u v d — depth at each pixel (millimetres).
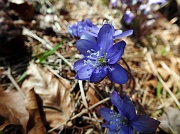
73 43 122
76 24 87
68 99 93
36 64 103
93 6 157
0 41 107
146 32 142
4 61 110
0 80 102
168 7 167
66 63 109
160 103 103
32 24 131
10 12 133
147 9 139
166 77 116
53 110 91
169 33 151
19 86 99
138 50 133
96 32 80
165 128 88
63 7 150
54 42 122
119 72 73
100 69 74
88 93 96
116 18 151
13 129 85
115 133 75
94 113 92
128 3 139
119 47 72
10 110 86
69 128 88
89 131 89
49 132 86
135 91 103
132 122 74
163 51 135
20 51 114
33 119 84
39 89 95
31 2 141
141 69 118
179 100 105
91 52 76
